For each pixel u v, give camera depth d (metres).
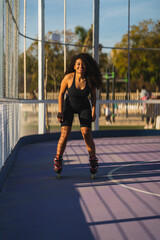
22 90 9.86
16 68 8.43
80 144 10.58
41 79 11.20
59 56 11.77
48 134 11.52
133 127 13.62
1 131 5.00
